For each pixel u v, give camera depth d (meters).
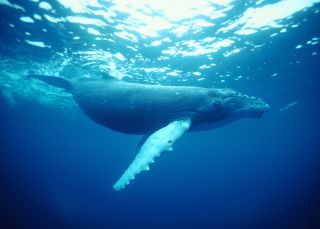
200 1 9.75
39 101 31.08
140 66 15.20
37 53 14.91
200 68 15.79
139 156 5.02
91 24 11.28
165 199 100.56
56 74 17.97
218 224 47.31
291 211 47.22
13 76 21.53
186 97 6.65
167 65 15.13
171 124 5.88
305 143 66.06
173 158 92.88
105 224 44.31
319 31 12.44
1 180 67.44
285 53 14.66
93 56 14.38
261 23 11.44
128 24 11.12
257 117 7.52
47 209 48.34
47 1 10.05
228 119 7.25
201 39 12.40
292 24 11.67
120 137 51.94
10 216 38.38
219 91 7.10
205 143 55.09
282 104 27.44
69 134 57.50
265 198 79.00
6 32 12.91
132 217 54.97
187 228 45.09
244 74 17.48
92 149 86.38
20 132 66.38
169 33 11.76
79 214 49.66
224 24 11.27
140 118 6.63
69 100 27.36
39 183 92.94
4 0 10.23
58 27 11.77
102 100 7.16
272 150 79.12
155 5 9.88
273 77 18.69
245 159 108.31
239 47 13.45
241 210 61.38
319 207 43.56
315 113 32.72
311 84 21.11
